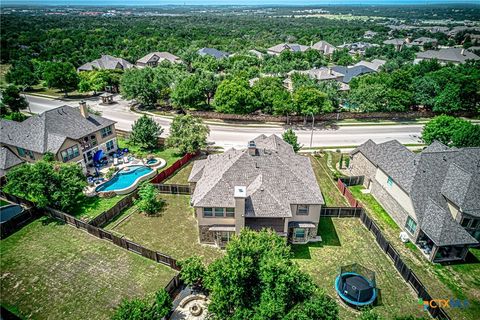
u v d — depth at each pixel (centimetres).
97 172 5169
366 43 18888
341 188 4794
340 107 8331
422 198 3806
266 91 7688
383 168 4412
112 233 3888
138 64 13150
